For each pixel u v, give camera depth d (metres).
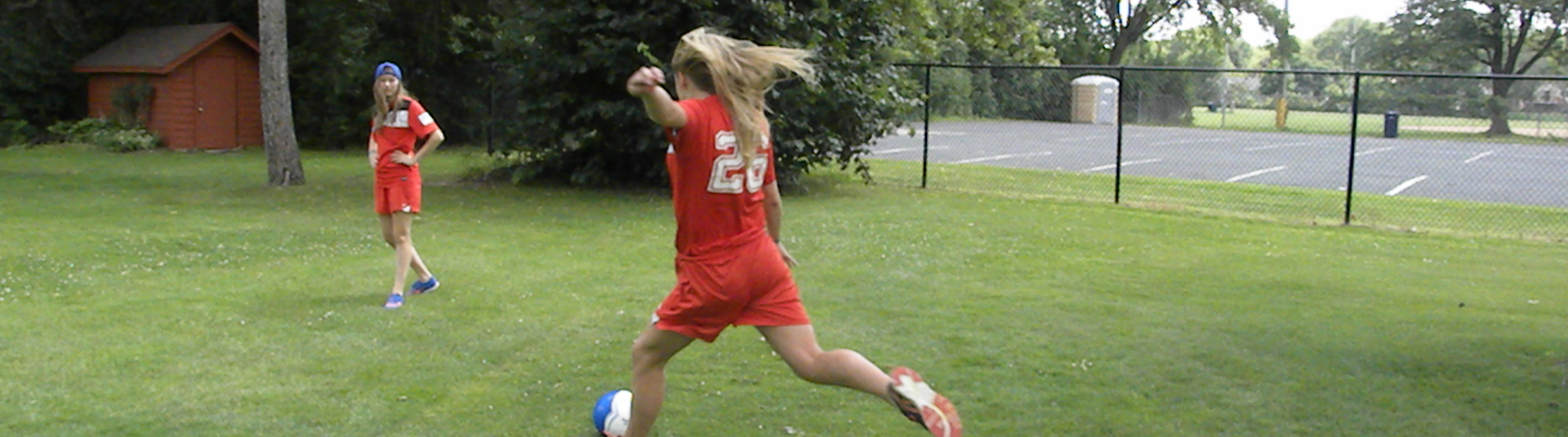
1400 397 5.72
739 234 4.03
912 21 18.70
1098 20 51.28
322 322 7.02
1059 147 27.38
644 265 9.34
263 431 4.98
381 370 5.98
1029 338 6.91
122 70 21.97
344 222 11.58
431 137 7.41
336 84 21.62
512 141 15.66
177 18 25.27
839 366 3.94
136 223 11.34
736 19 13.70
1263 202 14.93
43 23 23.33
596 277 8.77
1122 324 7.33
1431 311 7.90
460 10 22.16
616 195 14.50
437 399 5.49
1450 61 42.16
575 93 14.81
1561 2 39.94
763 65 4.00
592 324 7.12
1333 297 8.39
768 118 13.72
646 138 14.23
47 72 23.16
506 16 20.84
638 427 4.35
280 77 15.09
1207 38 50.47
